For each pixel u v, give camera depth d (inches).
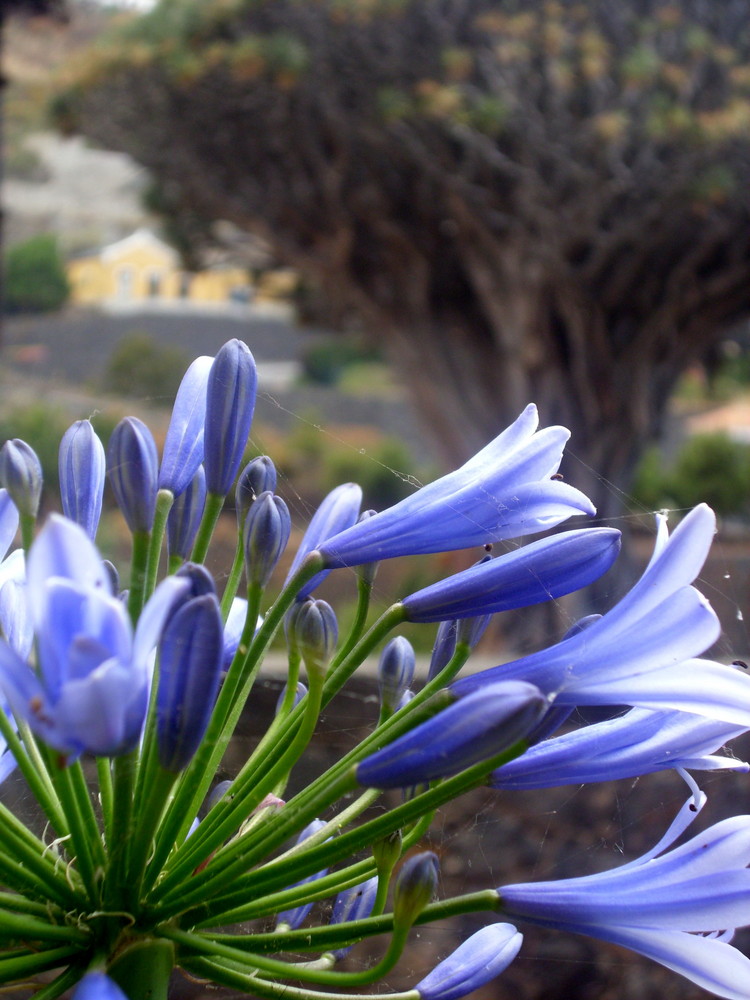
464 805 34.6
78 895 11.5
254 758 12.2
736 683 11.2
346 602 47.9
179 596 10.9
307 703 11.7
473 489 12.1
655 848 12.2
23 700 9.8
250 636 12.0
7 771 12.4
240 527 13.1
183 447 12.9
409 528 12.1
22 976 11.3
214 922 11.8
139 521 11.8
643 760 12.0
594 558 11.8
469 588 11.8
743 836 11.8
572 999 30.1
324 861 11.3
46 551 9.6
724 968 11.8
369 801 12.6
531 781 12.0
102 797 11.9
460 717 10.6
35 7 91.1
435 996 12.2
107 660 9.7
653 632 11.3
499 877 31.7
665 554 11.2
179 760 10.8
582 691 11.4
